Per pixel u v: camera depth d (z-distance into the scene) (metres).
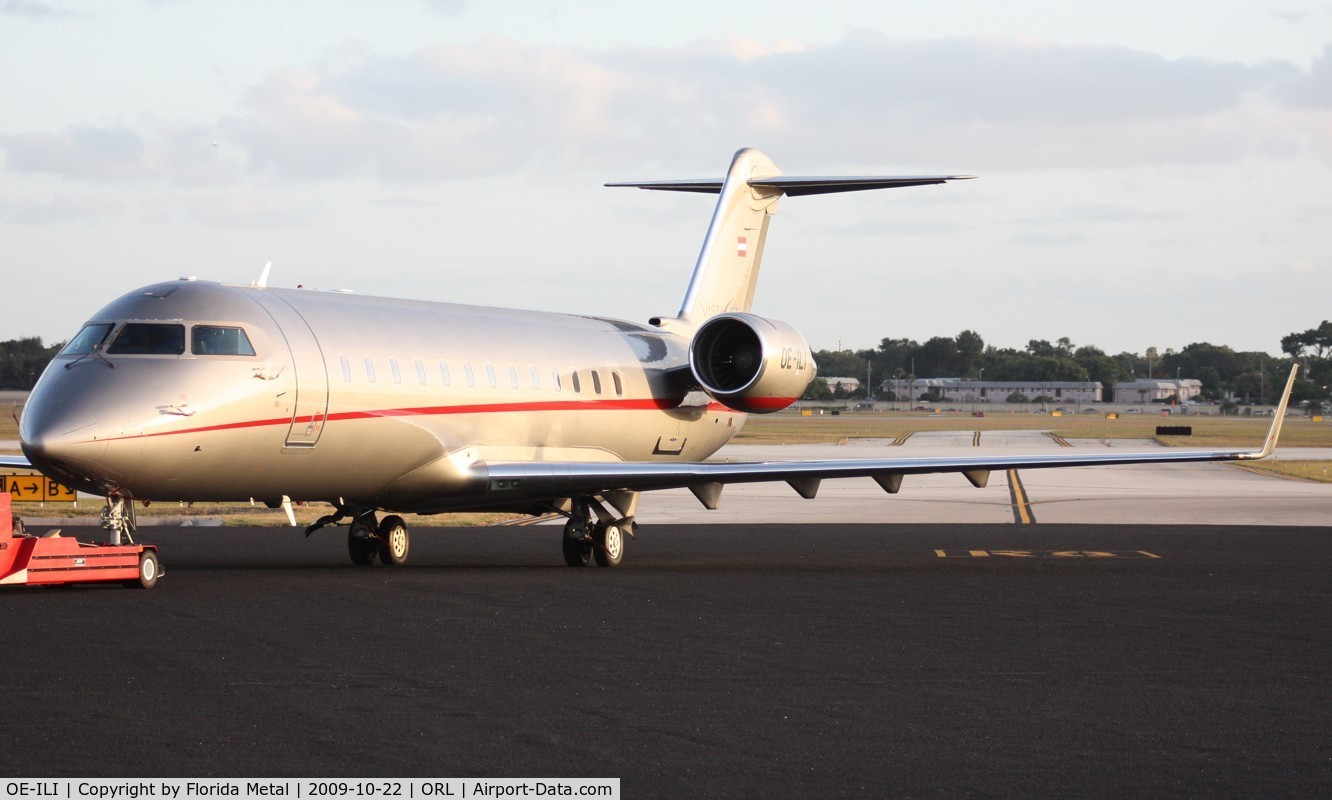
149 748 21.30
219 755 20.92
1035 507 88.12
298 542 61.62
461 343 52.00
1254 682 27.39
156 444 41.38
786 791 19.33
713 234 65.06
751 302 67.31
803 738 22.31
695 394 63.12
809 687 26.44
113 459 40.59
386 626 33.78
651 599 39.78
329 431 46.19
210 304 44.34
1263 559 54.09
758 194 66.62
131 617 34.91
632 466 50.25
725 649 30.78
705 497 52.47
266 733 22.30
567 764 20.62
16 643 30.72
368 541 51.81
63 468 40.19
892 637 32.75
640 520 77.56
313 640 31.45
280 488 46.19
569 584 43.81
